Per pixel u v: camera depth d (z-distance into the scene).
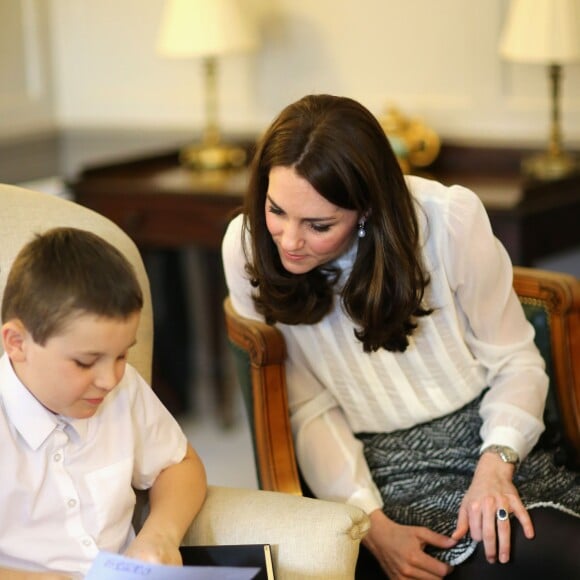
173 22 4.12
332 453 2.28
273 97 4.51
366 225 2.09
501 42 3.82
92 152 4.91
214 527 1.92
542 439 2.40
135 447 1.96
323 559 1.84
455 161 4.14
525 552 2.04
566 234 3.72
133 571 1.61
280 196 2.00
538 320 2.40
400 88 4.28
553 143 3.81
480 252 2.18
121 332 1.69
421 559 2.11
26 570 1.77
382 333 2.14
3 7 4.66
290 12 4.41
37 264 1.68
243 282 2.28
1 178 4.62
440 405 2.29
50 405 1.79
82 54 4.85
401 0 4.21
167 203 3.89
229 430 4.56
